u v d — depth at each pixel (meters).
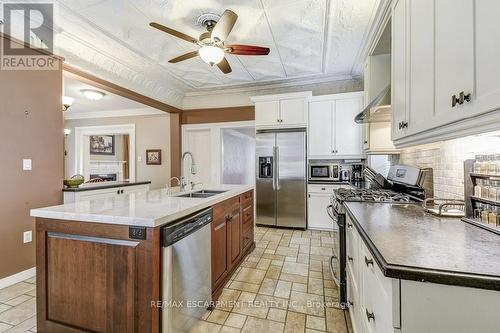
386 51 2.85
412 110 1.41
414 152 2.40
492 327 0.70
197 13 2.46
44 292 1.51
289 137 4.19
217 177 5.20
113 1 2.26
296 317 1.85
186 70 3.98
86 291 1.43
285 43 3.08
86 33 2.79
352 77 4.32
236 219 2.62
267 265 2.76
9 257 2.36
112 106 5.53
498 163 1.15
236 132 6.56
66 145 6.37
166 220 1.41
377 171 3.44
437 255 0.84
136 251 1.34
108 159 7.86
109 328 1.39
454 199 1.56
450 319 0.72
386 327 0.85
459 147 1.58
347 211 1.74
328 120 4.11
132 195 2.26
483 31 0.80
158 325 1.36
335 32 2.81
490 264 0.76
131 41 2.98
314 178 4.34
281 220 4.23
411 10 1.43
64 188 2.86
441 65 1.07
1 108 2.30
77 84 4.02
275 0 2.28
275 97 4.29
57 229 1.48
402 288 0.76
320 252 3.13
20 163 2.45
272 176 4.29
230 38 2.95
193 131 5.44
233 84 4.71
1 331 1.69
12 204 2.39
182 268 1.53
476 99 0.83
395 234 1.10
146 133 5.91
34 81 2.56
